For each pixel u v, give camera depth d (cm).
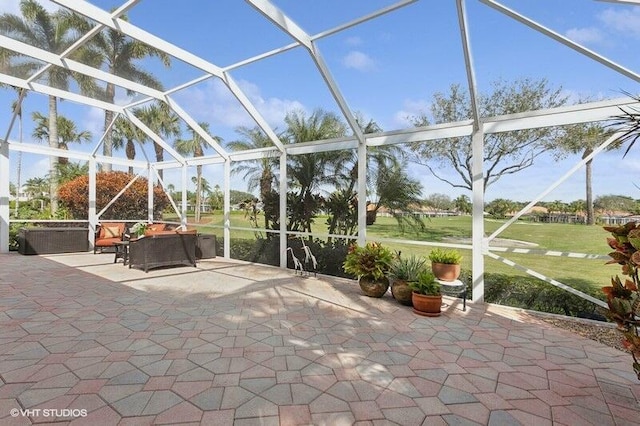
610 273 386
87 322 350
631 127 218
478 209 452
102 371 246
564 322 379
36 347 285
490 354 290
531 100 450
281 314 392
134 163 959
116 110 730
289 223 691
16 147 773
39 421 186
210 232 857
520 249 423
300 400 214
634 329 200
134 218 1083
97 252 848
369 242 521
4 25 439
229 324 354
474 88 415
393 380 242
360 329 346
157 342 302
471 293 476
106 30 455
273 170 715
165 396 215
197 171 873
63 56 507
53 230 805
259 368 256
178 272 636
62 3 367
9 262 683
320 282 566
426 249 519
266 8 378
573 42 346
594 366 270
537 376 252
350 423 192
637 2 300
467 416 200
